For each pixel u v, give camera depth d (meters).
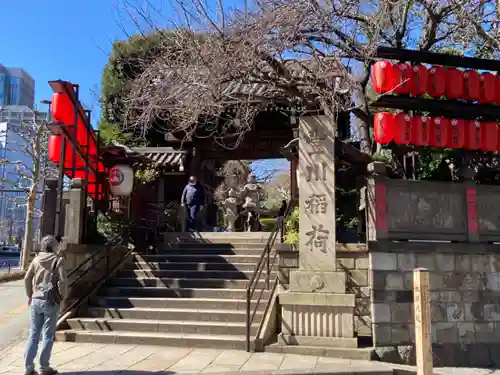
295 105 10.02
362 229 10.41
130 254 12.15
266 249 9.09
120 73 17.52
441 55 9.07
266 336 7.99
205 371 6.60
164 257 11.95
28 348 6.21
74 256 9.52
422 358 5.59
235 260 11.57
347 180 11.12
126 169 12.84
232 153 18.14
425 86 8.80
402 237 8.34
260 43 8.84
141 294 9.99
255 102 11.62
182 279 10.41
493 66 9.33
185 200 15.30
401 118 8.62
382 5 9.72
